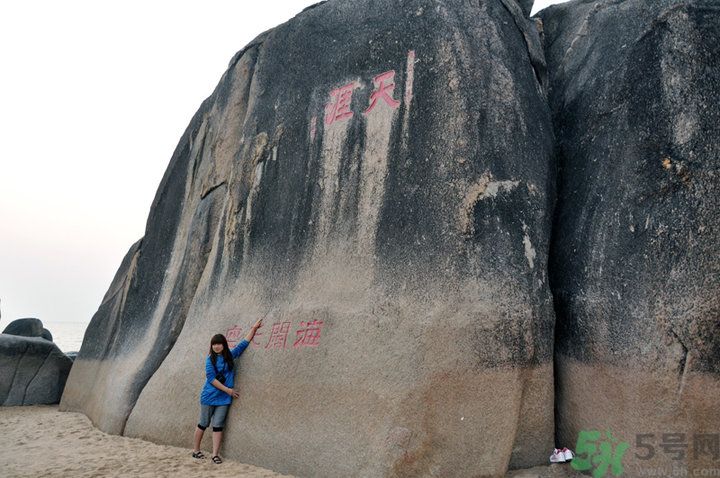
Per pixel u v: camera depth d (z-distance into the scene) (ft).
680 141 15.03
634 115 16.29
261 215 21.57
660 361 14.07
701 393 13.62
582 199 17.12
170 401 21.17
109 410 24.44
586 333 15.74
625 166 16.05
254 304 20.35
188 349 21.84
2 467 18.98
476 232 16.20
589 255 16.22
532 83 18.88
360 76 19.81
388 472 14.56
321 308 17.87
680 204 14.65
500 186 16.69
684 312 13.97
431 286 16.07
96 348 31.73
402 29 19.24
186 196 28.89
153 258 29.35
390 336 16.06
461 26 18.20
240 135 25.72
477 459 14.80
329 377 16.75
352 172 18.90
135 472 17.52
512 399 15.19
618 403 14.67
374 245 17.53
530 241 16.57
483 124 17.13
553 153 18.33
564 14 21.35
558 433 16.07
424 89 17.97
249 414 18.29
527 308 15.75
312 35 22.45
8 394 34.30
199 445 18.85
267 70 24.13
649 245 14.87
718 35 15.61
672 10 16.33
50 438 23.81
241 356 19.38
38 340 35.55
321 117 20.58
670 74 15.72
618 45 17.89
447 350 15.34
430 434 14.85
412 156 17.61
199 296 23.24
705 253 14.12
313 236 19.31
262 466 17.29
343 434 15.81
